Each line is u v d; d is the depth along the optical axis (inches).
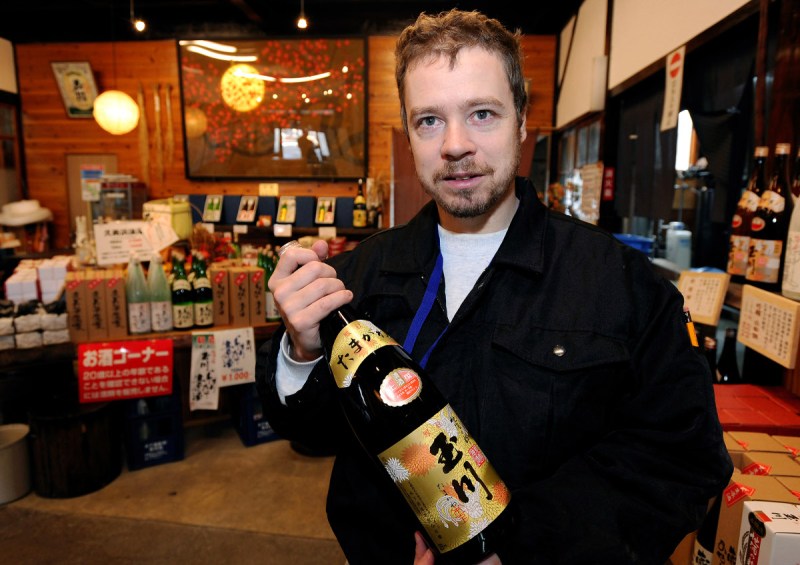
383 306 34.9
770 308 54.4
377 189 216.5
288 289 28.5
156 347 108.3
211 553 91.0
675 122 103.1
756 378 68.0
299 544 93.7
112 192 178.4
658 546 26.0
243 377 116.6
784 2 58.4
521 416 29.2
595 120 170.2
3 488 104.0
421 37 29.1
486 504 25.2
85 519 100.0
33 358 104.3
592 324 29.8
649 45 124.9
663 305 29.5
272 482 114.0
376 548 33.0
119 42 231.9
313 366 31.0
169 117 233.0
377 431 27.5
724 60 97.0
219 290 117.1
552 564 26.0
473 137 29.0
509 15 216.4
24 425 113.4
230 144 230.8
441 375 31.7
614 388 29.5
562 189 181.0
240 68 225.8
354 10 220.5
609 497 26.6
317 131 227.6
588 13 177.6
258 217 223.9
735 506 42.8
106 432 111.1
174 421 121.1
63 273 115.9
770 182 60.4
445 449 25.5
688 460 27.5
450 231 34.7
